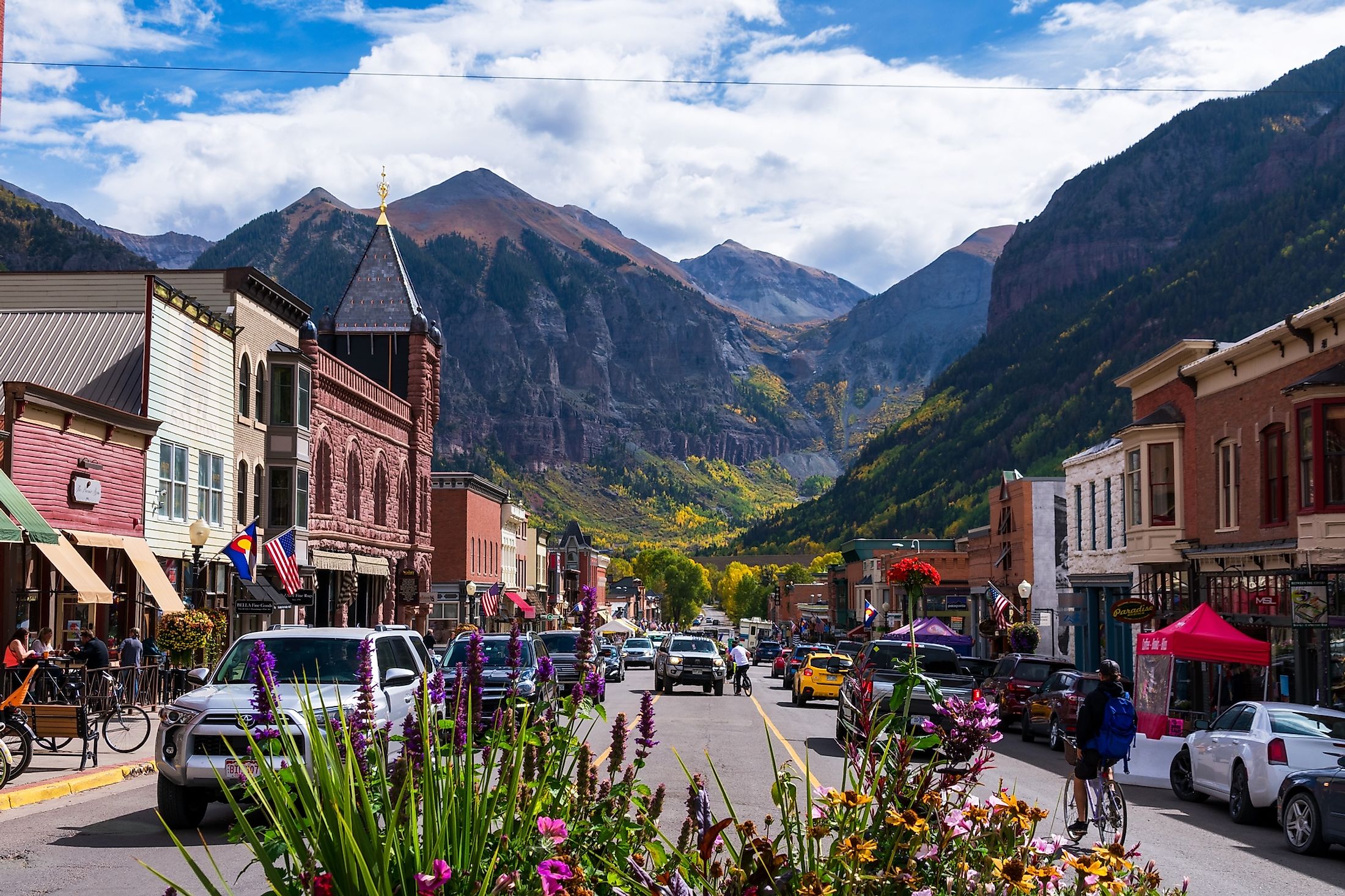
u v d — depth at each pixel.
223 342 40.03
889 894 4.87
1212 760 17.53
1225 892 11.22
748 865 5.03
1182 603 35.41
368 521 56.62
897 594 96.25
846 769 5.75
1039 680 32.81
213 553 38.75
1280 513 29.17
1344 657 26.34
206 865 11.12
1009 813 5.21
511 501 94.62
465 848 4.67
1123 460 40.19
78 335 35.59
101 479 31.22
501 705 6.11
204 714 12.84
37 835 12.77
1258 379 30.52
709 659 42.56
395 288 69.50
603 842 5.52
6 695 22.53
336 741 4.99
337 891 4.37
